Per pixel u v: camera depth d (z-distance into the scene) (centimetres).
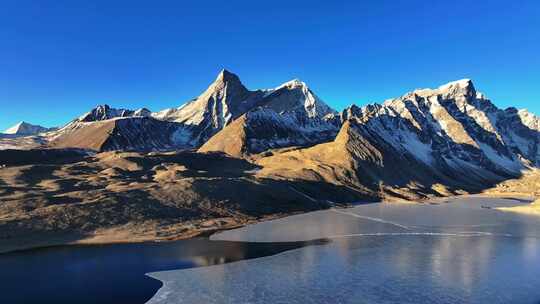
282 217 12800
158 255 7606
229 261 7212
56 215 9675
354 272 6588
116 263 7062
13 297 5478
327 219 12375
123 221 10231
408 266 6912
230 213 12431
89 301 5356
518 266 6906
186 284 5991
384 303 5328
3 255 7556
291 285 5966
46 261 7162
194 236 9431
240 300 5419
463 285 5972
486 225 11194
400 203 18200
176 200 12350
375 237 9375
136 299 5428
